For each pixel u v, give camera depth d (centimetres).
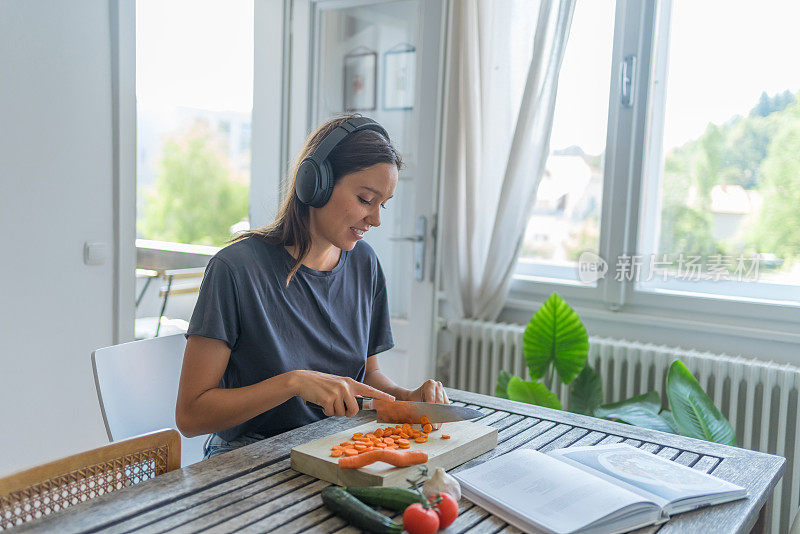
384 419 124
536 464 109
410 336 268
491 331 263
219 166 818
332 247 150
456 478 104
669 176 246
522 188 258
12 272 225
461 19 264
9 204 222
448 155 273
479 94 267
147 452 111
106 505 94
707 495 102
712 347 237
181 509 95
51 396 238
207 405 122
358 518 91
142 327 301
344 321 149
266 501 98
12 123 221
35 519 90
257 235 141
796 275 228
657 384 233
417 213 262
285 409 138
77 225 241
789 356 225
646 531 94
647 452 121
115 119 249
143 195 812
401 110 269
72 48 235
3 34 217
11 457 228
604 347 242
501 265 264
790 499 220
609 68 253
